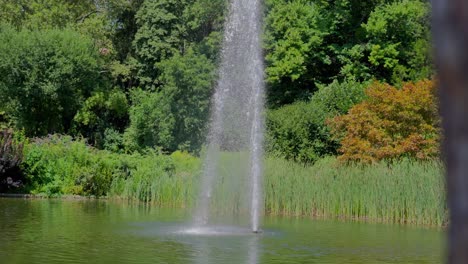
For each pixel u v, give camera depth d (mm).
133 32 42906
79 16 42750
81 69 35625
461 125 1268
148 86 39625
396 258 10875
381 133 22281
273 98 36844
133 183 23828
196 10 37562
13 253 10477
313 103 30828
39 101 35250
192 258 10445
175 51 37938
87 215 17375
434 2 1311
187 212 19203
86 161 25359
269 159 20891
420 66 30891
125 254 10711
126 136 37000
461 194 1268
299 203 19203
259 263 10016
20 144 24406
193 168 22844
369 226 16359
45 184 24828
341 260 10516
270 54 36000
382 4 35438
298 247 12062
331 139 27156
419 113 22453
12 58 34062
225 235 13758
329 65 37406
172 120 35562
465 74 1267
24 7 40500
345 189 18625
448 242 1303
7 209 18562
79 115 36688
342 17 35875
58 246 11398
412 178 17656
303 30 35656
